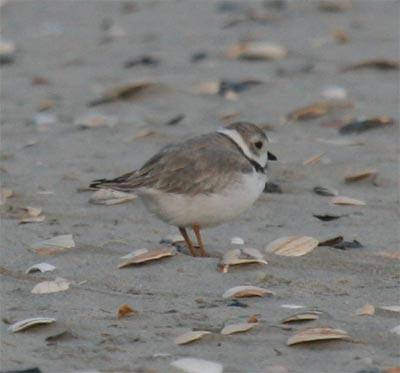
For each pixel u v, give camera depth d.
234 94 16.61
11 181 12.62
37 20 22.84
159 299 8.87
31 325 8.20
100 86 17.66
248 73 17.78
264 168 10.37
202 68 18.33
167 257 9.80
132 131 14.84
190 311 8.55
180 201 9.70
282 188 12.27
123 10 23.41
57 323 8.28
